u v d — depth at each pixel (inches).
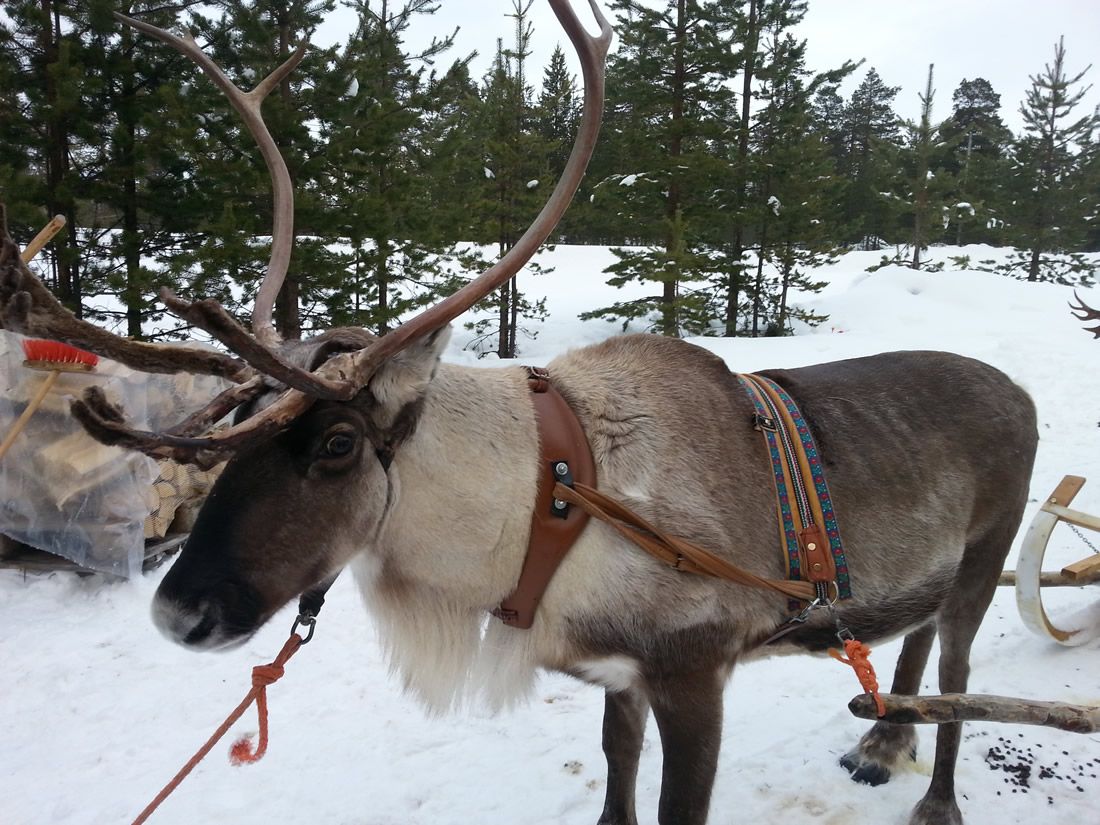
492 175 709.9
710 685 90.2
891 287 887.1
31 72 382.6
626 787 112.9
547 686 161.5
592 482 88.2
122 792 128.3
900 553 101.0
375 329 510.3
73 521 196.7
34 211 340.5
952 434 108.6
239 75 429.7
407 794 127.4
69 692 157.4
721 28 719.1
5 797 127.3
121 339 75.2
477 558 87.7
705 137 754.2
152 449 69.2
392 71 523.2
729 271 780.6
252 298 431.8
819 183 797.2
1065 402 401.1
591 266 1148.5
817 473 94.3
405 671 95.9
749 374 107.3
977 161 1346.0
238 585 76.9
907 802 122.2
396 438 83.6
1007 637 170.2
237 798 126.6
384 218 461.7
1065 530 232.2
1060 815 116.9
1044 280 1181.7
